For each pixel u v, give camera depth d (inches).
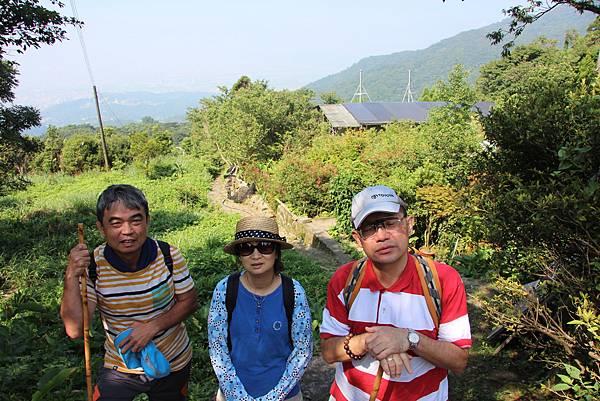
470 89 682.8
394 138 784.3
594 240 121.6
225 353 96.4
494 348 193.0
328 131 1279.5
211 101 1658.5
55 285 301.0
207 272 317.1
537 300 145.6
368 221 77.1
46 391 129.9
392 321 79.5
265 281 95.4
